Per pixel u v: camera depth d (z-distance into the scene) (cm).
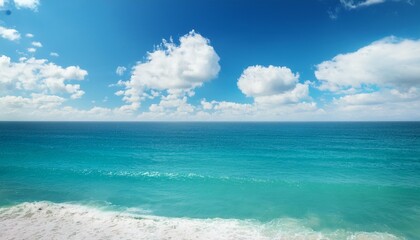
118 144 4619
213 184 1666
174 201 1328
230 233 928
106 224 990
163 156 3092
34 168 2138
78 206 1222
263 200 1350
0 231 902
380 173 2091
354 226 1015
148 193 1466
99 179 1795
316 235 923
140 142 5122
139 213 1141
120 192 1480
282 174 2064
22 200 1307
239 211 1184
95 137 6488
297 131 9550
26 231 907
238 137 6631
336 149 3806
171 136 7062
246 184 1670
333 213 1159
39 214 1086
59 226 959
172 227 973
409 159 2833
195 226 990
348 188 1575
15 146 4078
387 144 4541
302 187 1602
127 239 859
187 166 2436
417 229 991
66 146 4147
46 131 9619
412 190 1530
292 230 966
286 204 1284
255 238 888
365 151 3547
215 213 1155
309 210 1201
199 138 6331
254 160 2780
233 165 2484
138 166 2425
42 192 1458
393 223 1048
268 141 5334
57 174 1933
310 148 3962
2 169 2080
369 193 1474
